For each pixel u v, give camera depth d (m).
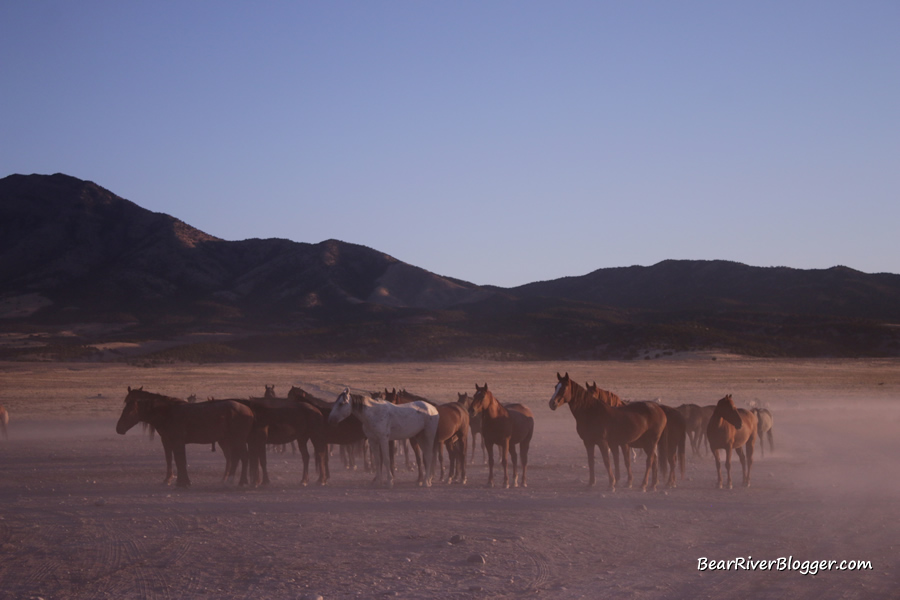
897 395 52.12
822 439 28.22
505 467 17.62
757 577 9.52
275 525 12.78
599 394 18.20
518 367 95.50
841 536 11.73
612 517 13.41
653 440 17.36
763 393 52.91
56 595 9.02
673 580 9.40
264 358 126.31
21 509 14.38
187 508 14.42
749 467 17.69
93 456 23.48
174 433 17.23
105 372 83.25
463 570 9.91
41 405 42.47
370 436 17.61
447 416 18.34
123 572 9.98
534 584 9.25
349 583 9.35
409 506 14.62
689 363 101.00
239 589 9.19
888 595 8.76
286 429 17.81
